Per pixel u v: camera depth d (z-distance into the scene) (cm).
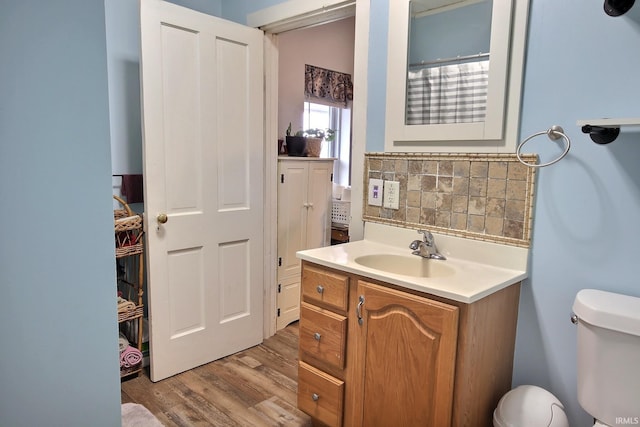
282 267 301
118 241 217
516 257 161
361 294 160
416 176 189
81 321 67
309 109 365
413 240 192
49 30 60
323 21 241
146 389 223
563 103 147
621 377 125
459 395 137
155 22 212
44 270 62
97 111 66
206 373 241
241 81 252
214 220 246
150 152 217
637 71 132
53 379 65
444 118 181
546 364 158
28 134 59
